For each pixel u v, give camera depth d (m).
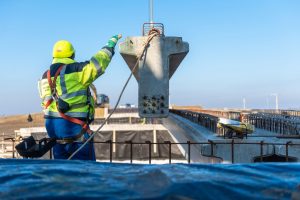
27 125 51.19
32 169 4.85
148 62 8.73
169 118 21.25
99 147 29.73
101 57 7.41
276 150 9.57
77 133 7.68
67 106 7.48
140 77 8.78
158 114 8.79
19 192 3.84
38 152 7.54
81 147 7.35
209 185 3.93
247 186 3.99
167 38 8.77
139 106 8.80
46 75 7.81
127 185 3.96
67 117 7.57
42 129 29.30
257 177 4.38
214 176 4.32
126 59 8.87
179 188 3.79
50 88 7.54
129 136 29.80
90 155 7.83
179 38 8.80
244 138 10.39
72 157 7.71
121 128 30.08
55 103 7.62
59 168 4.96
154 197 3.58
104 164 5.49
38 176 4.48
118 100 7.89
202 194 3.70
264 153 9.60
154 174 4.41
